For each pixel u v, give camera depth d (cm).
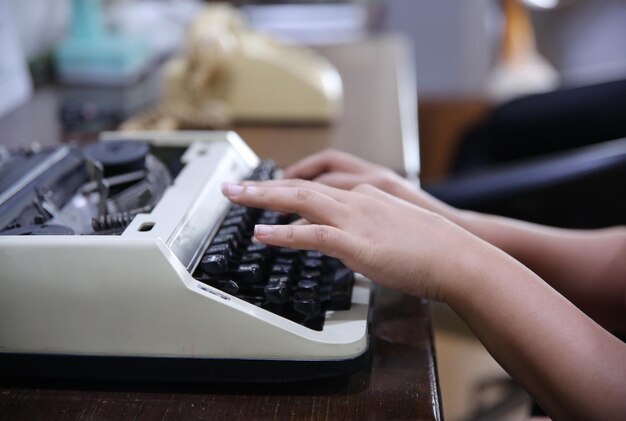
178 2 163
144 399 69
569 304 70
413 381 70
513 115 156
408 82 144
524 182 110
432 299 72
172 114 114
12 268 67
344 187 85
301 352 68
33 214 76
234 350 68
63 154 85
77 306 68
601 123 155
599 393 66
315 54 154
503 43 233
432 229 72
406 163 105
